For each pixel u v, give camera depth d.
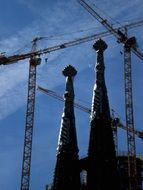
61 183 171.25
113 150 169.38
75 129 179.38
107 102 175.25
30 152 185.38
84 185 178.88
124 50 192.00
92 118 172.62
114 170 166.50
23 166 183.75
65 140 176.12
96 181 164.50
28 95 192.50
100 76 176.75
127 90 187.88
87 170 168.75
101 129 170.62
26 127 187.88
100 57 178.50
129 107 186.00
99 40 179.38
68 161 173.38
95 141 169.50
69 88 182.50
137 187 185.38
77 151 176.38
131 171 187.38
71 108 180.50
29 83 194.38
